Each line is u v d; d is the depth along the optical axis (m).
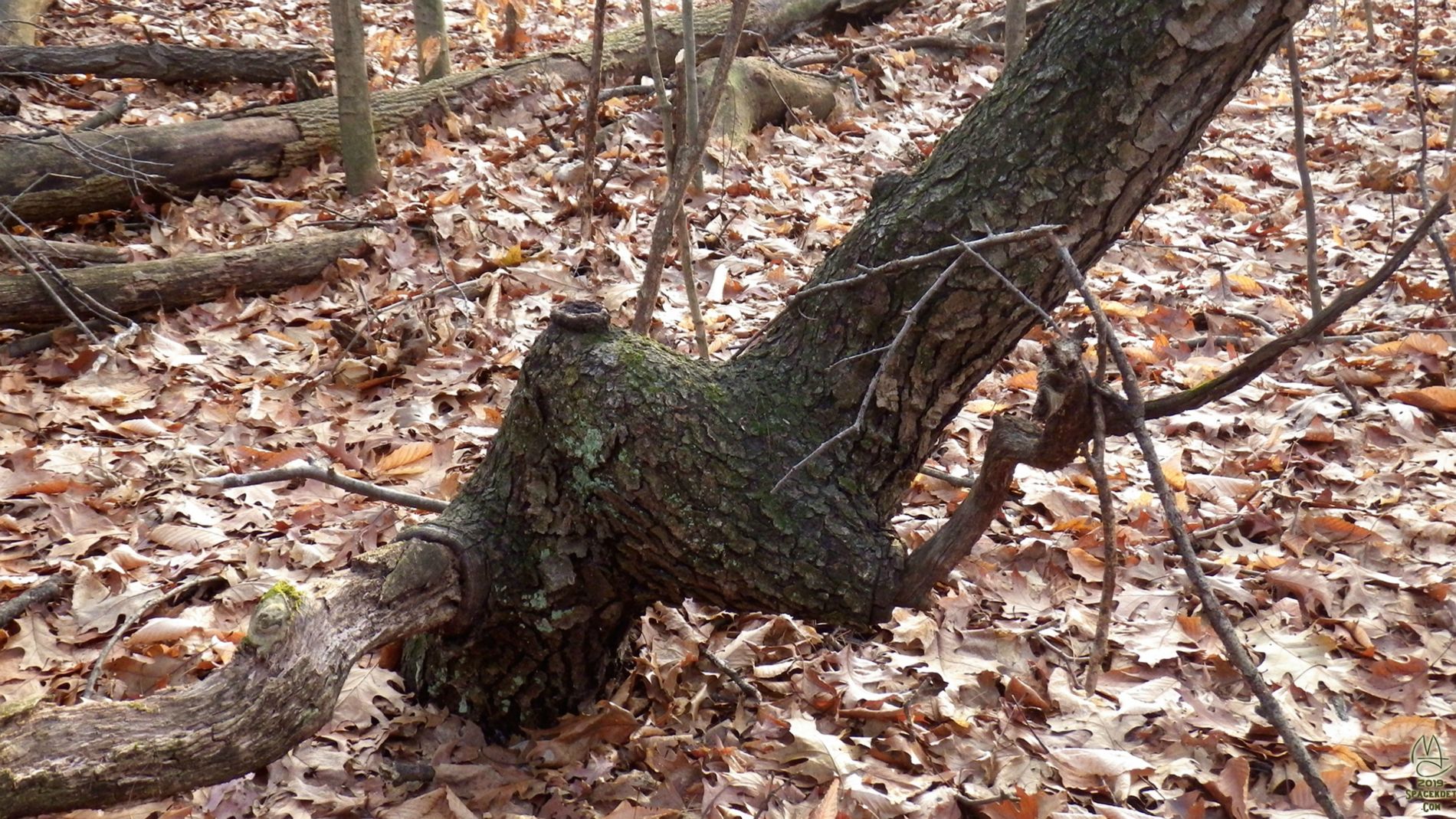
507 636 2.70
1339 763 2.71
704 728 2.94
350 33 6.00
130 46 7.46
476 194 5.95
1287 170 6.58
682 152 3.38
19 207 5.68
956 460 3.99
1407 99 7.42
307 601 2.25
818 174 6.64
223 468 4.04
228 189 6.33
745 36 8.28
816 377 2.51
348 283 5.32
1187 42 2.24
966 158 2.42
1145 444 1.94
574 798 2.71
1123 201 2.39
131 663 3.06
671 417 2.43
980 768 2.77
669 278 5.38
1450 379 4.28
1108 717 2.89
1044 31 2.44
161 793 2.01
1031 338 4.79
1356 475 3.80
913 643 3.19
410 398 4.45
